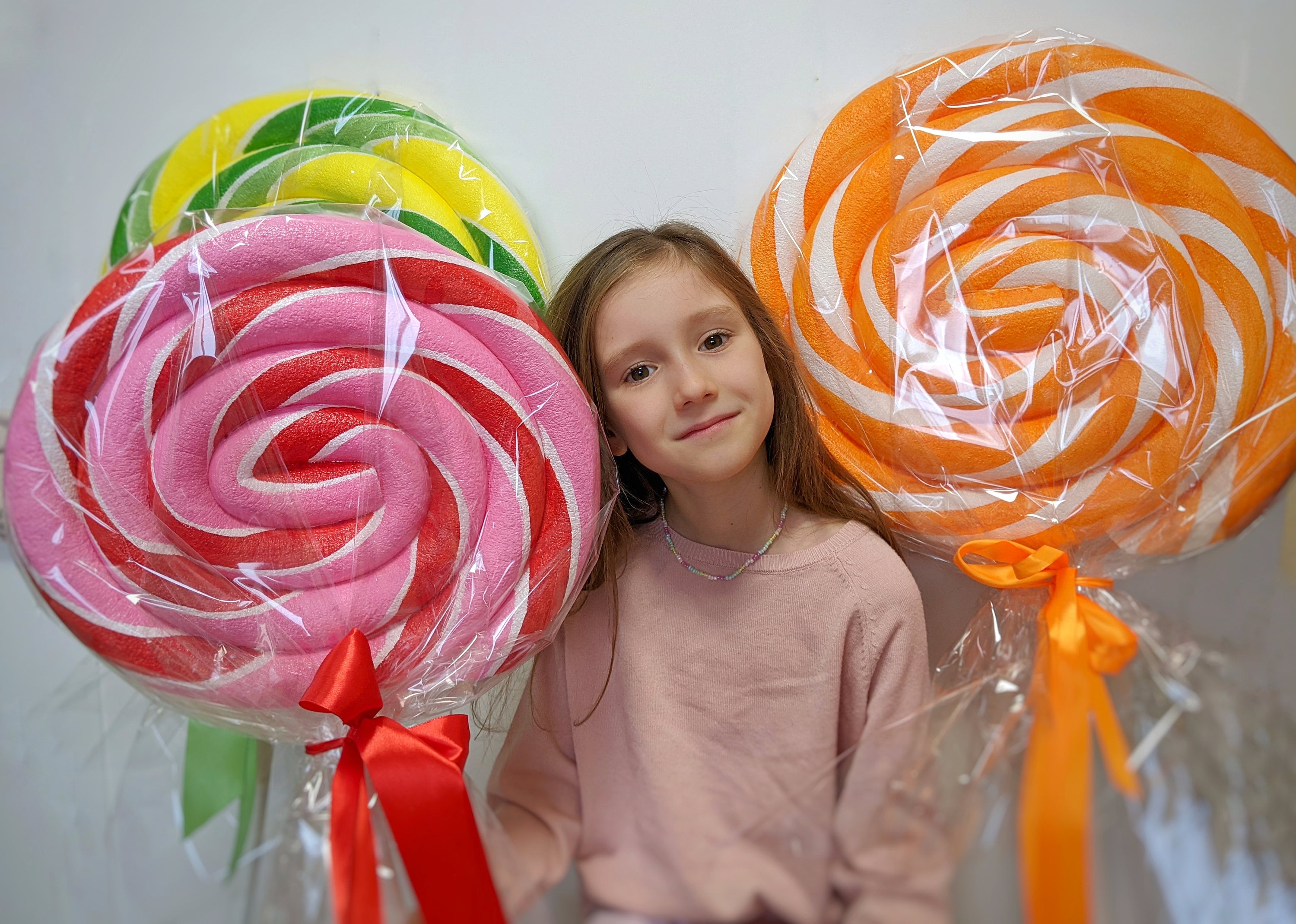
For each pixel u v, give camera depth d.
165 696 0.68
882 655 0.87
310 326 0.66
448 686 0.73
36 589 0.66
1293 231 0.85
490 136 1.07
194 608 0.66
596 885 0.75
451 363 0.70
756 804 0.79
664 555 0.95
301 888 0.65
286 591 0.70
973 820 0.62
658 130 1.06
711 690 0.90
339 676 0.65
